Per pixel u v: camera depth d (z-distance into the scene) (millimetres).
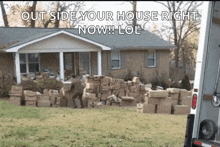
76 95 11398
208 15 4039
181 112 10742
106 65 19359
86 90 12188
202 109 4066
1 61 16359
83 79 18922
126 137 6211
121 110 11195
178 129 7582
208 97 4051
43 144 5074
